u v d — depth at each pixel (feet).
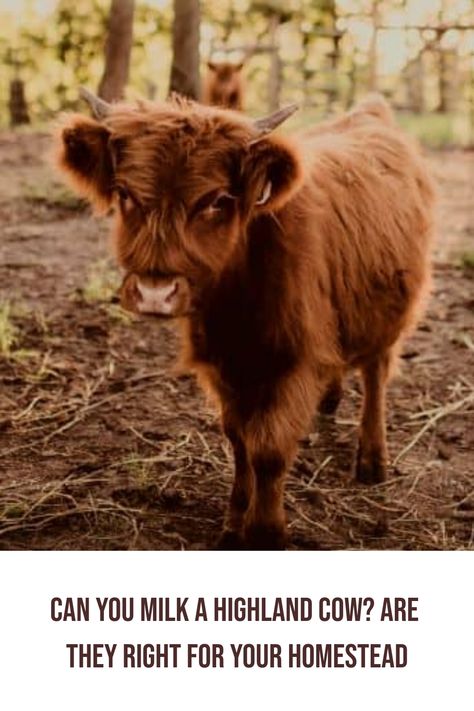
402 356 12.92
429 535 9.53
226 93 22.39
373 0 44.83
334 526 9.61
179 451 10.59
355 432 11.22
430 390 12.10
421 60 48.91
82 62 56.75
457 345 13.28
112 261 16.51
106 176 8.27
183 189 7.83
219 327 8.63
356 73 49.08
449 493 10.16
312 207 8.95
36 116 55.62
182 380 12.09
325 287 8.96
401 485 10.28
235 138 7.99
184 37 26.63
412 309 10.43
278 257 8.53
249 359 8.68
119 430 10.98
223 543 9.16
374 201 9.82
